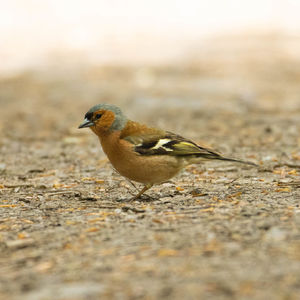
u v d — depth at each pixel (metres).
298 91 26.77
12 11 60.84
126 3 70.12
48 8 63.41
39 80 32.88
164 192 10.80
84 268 6.52
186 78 32.16
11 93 29.05
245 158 14.12
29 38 49.19
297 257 6.39
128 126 9.97
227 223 7.82
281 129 18.27
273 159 13.77
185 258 6.56
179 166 9.97
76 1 68.38
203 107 23.58
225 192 10.35
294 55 39.25
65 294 5.80
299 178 11.59
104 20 60.06
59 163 14.55
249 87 28.48
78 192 10.99
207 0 73.94
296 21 57.97
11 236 8.00
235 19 61.50
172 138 9.97
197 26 57.78
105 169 13.49
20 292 6.00
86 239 7.60
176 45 46.25
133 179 10.11
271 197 9.62
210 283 5.82
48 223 8.59
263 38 48.25
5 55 41.66
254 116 21.20
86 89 29.77
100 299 5.63
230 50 42.44
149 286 5.84
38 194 11.02
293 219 7.86
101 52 43.44
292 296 5.45
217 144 16.42
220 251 6.71
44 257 7.03
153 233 7.60
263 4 69.62
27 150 16.47
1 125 21.08
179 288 5.75
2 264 6.90
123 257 6.77
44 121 21.72
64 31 52.88
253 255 6.52
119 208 9.34
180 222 8.05
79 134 18.86
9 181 12.57
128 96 27.22
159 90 28.50
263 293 5.54
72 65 37.88
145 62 38.56
